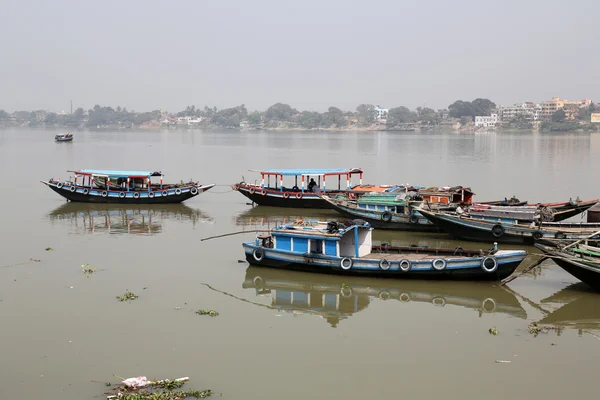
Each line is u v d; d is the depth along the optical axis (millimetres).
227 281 26344
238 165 78375
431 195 38062
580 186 55219
